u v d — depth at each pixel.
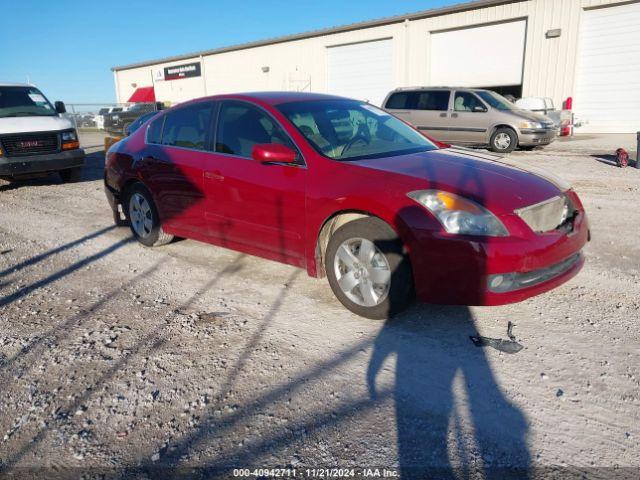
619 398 2.59
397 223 3.19
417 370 2.89
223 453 2.29
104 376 2.93
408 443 2.31
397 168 3.48
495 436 2.34
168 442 2.38
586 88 18.08
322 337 3.31
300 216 3.73
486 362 2.95
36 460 2.29
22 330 3.55
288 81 27.47
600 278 4.16
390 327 3.41
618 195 7.47
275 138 4.00
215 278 4.45
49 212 7.52
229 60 30.50
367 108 4.72
